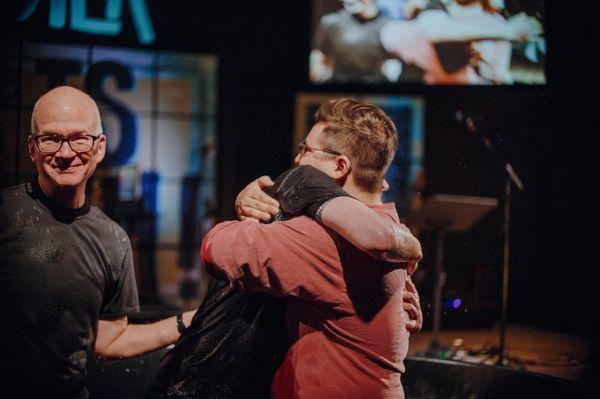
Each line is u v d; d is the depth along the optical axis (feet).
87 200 6.07
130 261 6.24
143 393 7.66
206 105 20.70
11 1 17.19
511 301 19.40
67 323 5.78
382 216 5.29
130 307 6.28
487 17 18.74
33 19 17.51
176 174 20.81
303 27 20.29
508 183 15.15
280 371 5.23
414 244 4.98
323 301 5.05
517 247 19.54
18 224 5.69
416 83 19.90
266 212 5.25
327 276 5.00
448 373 8.17
